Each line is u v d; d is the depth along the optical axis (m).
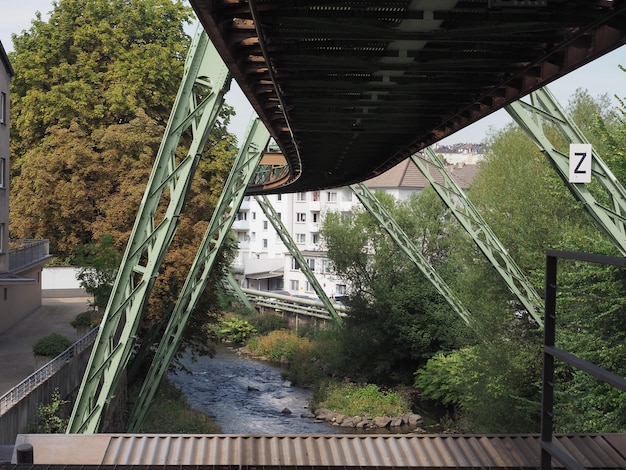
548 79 10.66
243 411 34.69
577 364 4.58
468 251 30.92
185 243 29.14
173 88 37.38
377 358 41.16
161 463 7.93
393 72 11.67
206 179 34.19
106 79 37.25
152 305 28.58
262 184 39.81
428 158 28.34
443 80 12.16
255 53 10.92
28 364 24.91
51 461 7.80
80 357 24.44
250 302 65.12
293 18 8.84
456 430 31.77
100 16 38.41
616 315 16.66
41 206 33.59
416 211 44.72
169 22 38.53
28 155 37.12
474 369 27.28
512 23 8.83
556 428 19.08
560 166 17.58
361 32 9.19
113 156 32.31
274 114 16.41
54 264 49.47
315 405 35.66
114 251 29.59
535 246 27.17
